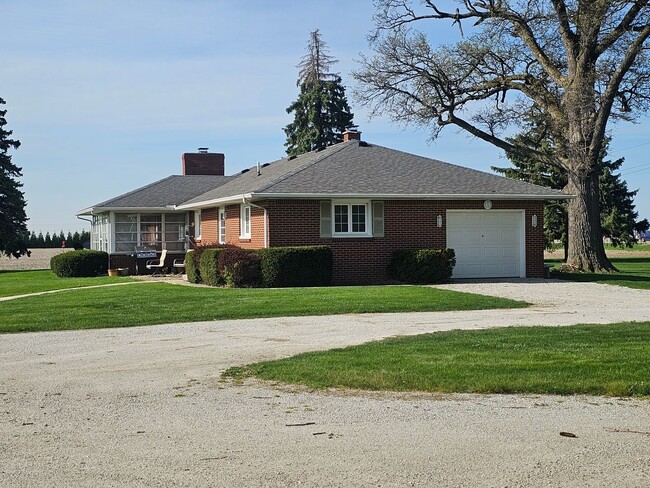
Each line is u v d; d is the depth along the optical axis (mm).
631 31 28219
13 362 10258
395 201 24094
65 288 23078
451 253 23141
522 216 25312
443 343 10898
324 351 10594
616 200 46969
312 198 23125
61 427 6828
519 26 30250
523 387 8172
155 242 33750
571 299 18078
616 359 9469
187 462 5789
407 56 30547
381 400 7801
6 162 44594
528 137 35406
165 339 12273
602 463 5727
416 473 5516
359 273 23719
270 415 7203
